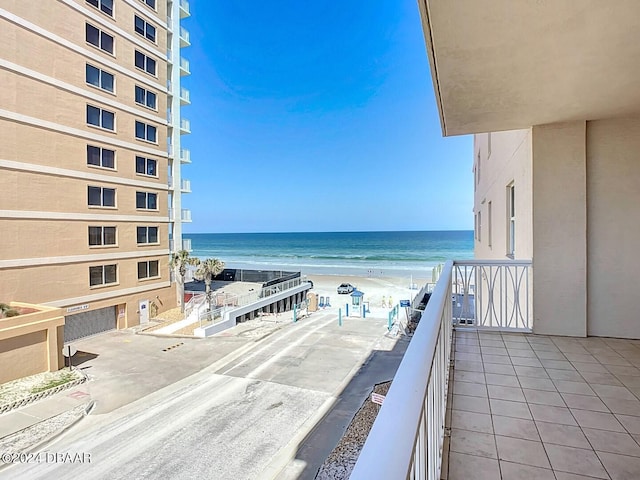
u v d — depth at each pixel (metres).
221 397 8.48
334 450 6.16
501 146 6.14
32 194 11.85
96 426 7.20
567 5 1.77
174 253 18.30
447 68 2.45
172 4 18.05
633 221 3.63
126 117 15.10
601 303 3.76
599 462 1.76
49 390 8.73
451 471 1.71
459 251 55.72
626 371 2.89
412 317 14.30
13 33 11.22
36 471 5.78
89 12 13.45
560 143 3.74
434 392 1.48
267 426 7.05
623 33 2.01
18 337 9.50
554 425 2.11
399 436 0.61
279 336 14.13
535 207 3.87
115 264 14.78
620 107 3.27
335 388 8.96
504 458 1.81
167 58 17.45
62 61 12.60
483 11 1.82
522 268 4.43
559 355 3.26
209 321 15.30
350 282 31.98
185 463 5.89
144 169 16.14
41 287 12.12
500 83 2.71
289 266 43.53
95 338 13.68
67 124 12.84
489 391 2.57
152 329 15.01
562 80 2.65
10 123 11.25
